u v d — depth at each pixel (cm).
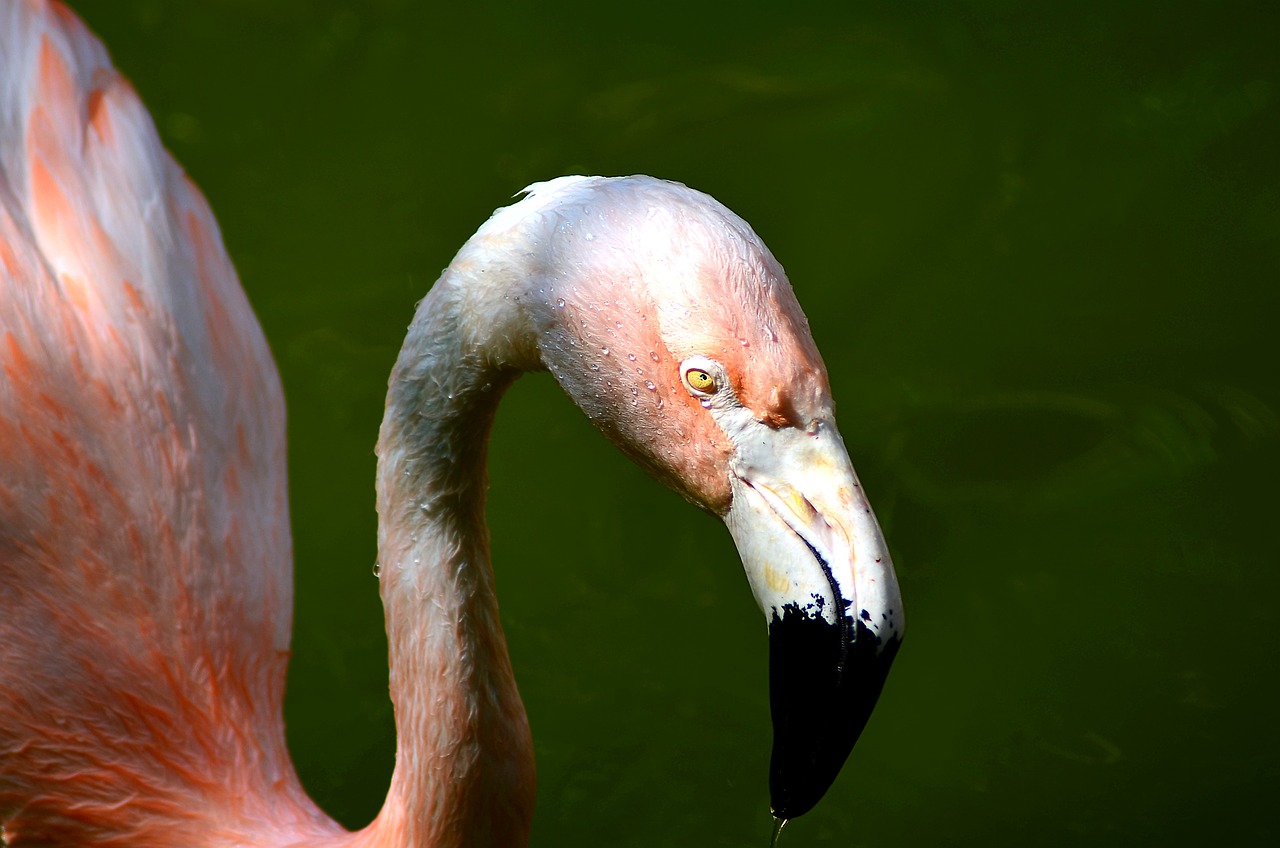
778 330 355
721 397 359
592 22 1043
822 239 905
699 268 356
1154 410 831
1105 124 977
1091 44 1032
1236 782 684
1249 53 1022
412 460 420
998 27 1046
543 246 375
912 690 727
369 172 938
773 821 677
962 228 916
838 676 356
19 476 540
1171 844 659
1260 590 759
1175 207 928
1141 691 724
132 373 576
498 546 782
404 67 1006
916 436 818
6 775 548
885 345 857
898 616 355
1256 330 866
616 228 366
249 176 935
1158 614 752
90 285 581
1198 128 973
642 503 810
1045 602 755
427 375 408
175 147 945
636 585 771
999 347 860
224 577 579
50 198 590
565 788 687
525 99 982
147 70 993
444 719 429
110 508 555
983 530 781
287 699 720
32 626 541
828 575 357
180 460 579
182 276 616
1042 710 717
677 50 1023
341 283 880
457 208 915
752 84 995
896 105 984
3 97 607
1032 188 938
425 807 439
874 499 786
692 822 676
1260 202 932
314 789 684
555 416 849
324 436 819
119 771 546
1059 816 673
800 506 360
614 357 368
